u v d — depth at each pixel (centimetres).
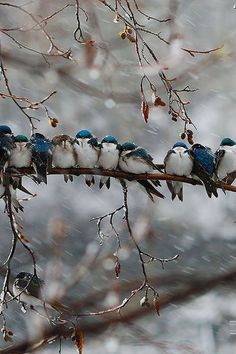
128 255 1798
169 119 2122
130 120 2123
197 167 1128
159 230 1972
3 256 1945
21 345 1224
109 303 1499
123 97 1839
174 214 1997
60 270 1573
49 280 1603
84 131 1138
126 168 1123
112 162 1120
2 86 2105
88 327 1388
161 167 1170
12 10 1775
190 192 2050
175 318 1761
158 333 1758
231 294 1764
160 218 1983
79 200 2084
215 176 1170
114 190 2091
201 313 1755
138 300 1650
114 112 2122
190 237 1977
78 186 2109
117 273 1037
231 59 1975
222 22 2258
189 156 1130
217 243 1969
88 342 1628
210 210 2019
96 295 1538
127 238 1894
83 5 1422
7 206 1041
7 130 1111
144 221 1869
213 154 1178
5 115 2105
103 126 2122
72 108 2117
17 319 1736
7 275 999
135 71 1895
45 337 1181
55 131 2095
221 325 1758
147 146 2120
